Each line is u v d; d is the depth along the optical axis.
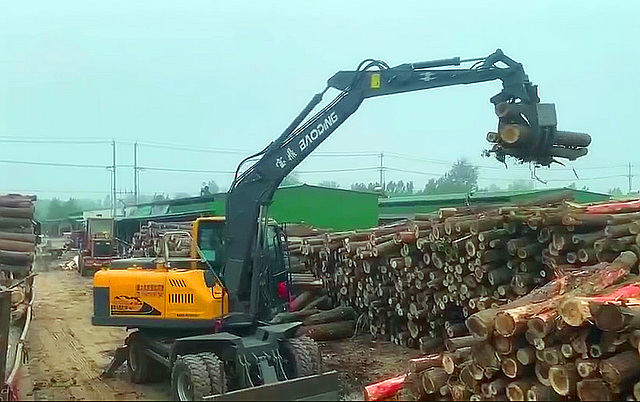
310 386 7.92
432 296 14.12
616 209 12.23
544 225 11.77
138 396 11.45
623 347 8.45
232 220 11.66
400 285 14.72
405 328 15.42
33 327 19.27
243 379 10.07
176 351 10.70
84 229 52.59
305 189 33.06
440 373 9.42
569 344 8.48
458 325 13.46
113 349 16.06
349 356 14.29
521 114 10.85
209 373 9.95
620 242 11.02
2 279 17.52
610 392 8.29
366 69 11.80
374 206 34.19
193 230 12.38
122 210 68.88
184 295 11.61
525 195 27.75
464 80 11.52
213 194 33.31
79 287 31.19
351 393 11.16
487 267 12.59
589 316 8.25
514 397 8.74
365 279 16.11
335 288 17.36
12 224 18.34
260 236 11.62
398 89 11.72
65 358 14.96
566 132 10.98
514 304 9.53
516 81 11.27
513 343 8.71
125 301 11.93
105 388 12.11
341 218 33.59
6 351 11.05
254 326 11.31
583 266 11.26
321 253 17.66
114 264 12.89
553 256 11.82
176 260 12.42
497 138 11.06
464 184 64.19
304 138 11.73
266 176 11.66
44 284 32.69
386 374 12.64
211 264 12.20
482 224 12.51
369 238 15.70
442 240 13.28
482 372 8.98
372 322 16.33
